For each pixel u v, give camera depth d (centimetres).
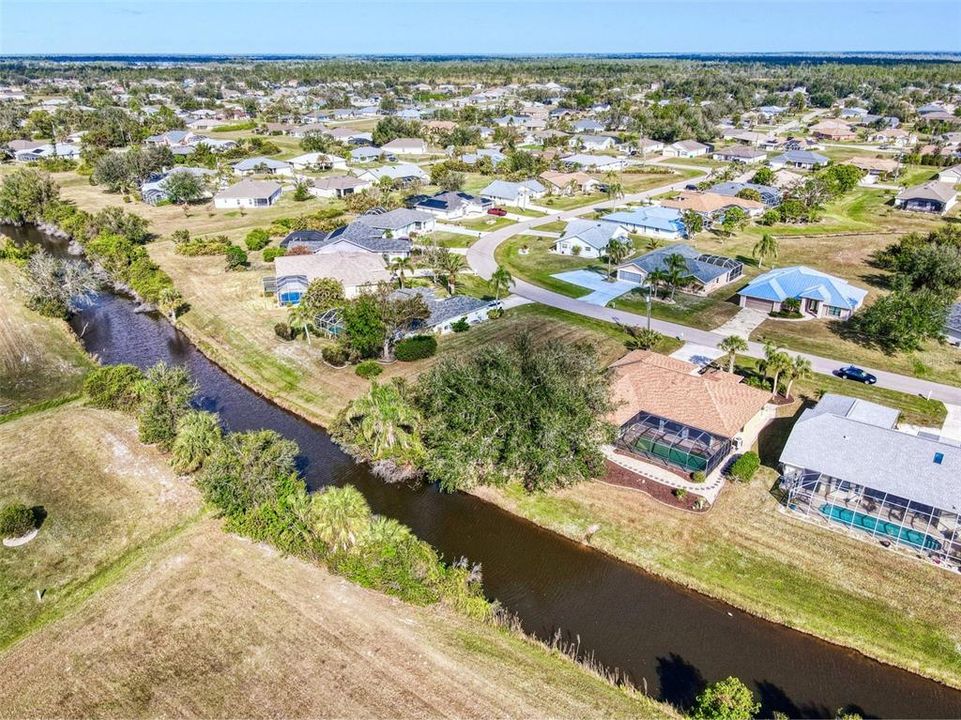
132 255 9431
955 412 5616
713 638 3575
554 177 14775
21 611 3694
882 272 9262
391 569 3819
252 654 3394
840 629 3572
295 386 6197
